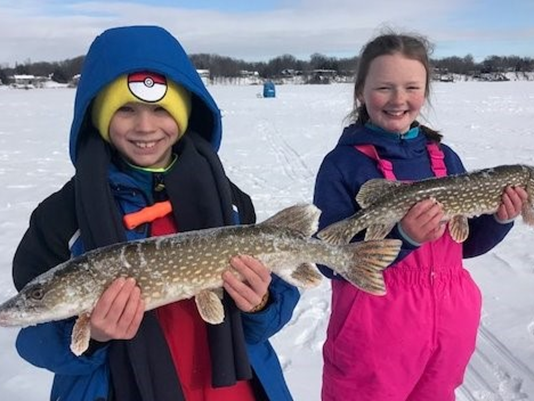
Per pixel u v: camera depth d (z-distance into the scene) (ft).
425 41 3.93
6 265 7.23
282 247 2.61
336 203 3.66
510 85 72.49
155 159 2.64
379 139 3.75
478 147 17.72
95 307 2.27
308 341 5.42
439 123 25.38
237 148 19.22
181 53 2.69
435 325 3.47
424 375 3.58
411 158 3.80
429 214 3.35
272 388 2.72
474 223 3.92
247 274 2.47
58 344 2.44
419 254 3.49
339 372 3.59
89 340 2.35
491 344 5.15
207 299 2.47
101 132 2.62
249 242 2.54
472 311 3.59
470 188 3.49
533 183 3.60
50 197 2.68
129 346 2.45
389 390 3.48
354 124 3.98
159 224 2.67
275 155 17.53
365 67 3.89
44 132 24.43
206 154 2.76
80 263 2.32
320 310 6.08
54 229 2.55
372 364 3.47
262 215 9.87
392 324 3.44
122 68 2.49
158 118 2.62
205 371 2.65
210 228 2.55
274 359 2.84
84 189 2.47
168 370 2.49
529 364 4.81
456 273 3.59
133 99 2.54
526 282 6.50
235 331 2.56
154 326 2.50
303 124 27.07
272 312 2.68
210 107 2.83
